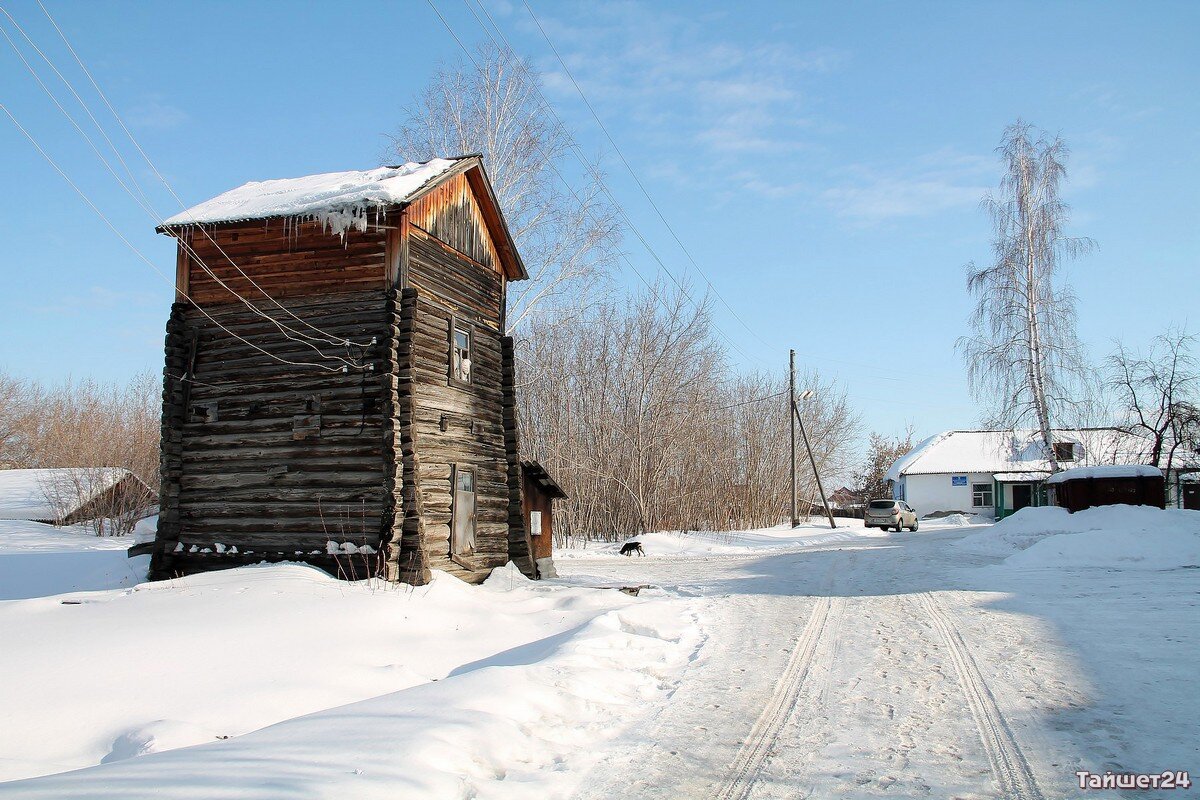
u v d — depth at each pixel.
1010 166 33.94
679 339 39.69
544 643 12.03
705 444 44.00
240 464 17.20
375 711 7.57
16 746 7.29
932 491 62.03
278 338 17.38
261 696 8.78
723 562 26.08
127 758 6.50
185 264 18.30
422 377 17.27
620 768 6.76
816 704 8.77
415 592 14.71
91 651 9.71
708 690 9.43
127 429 47.00
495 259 21.39
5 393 57.25
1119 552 21.28
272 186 20.48
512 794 6.03
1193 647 10.89
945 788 6.23
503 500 20.67
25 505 39.19
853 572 21.38
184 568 17.25
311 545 16.42
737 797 6.11
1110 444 36.34
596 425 39.75
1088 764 6.70
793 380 49.19
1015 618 13.45
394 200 16.62
